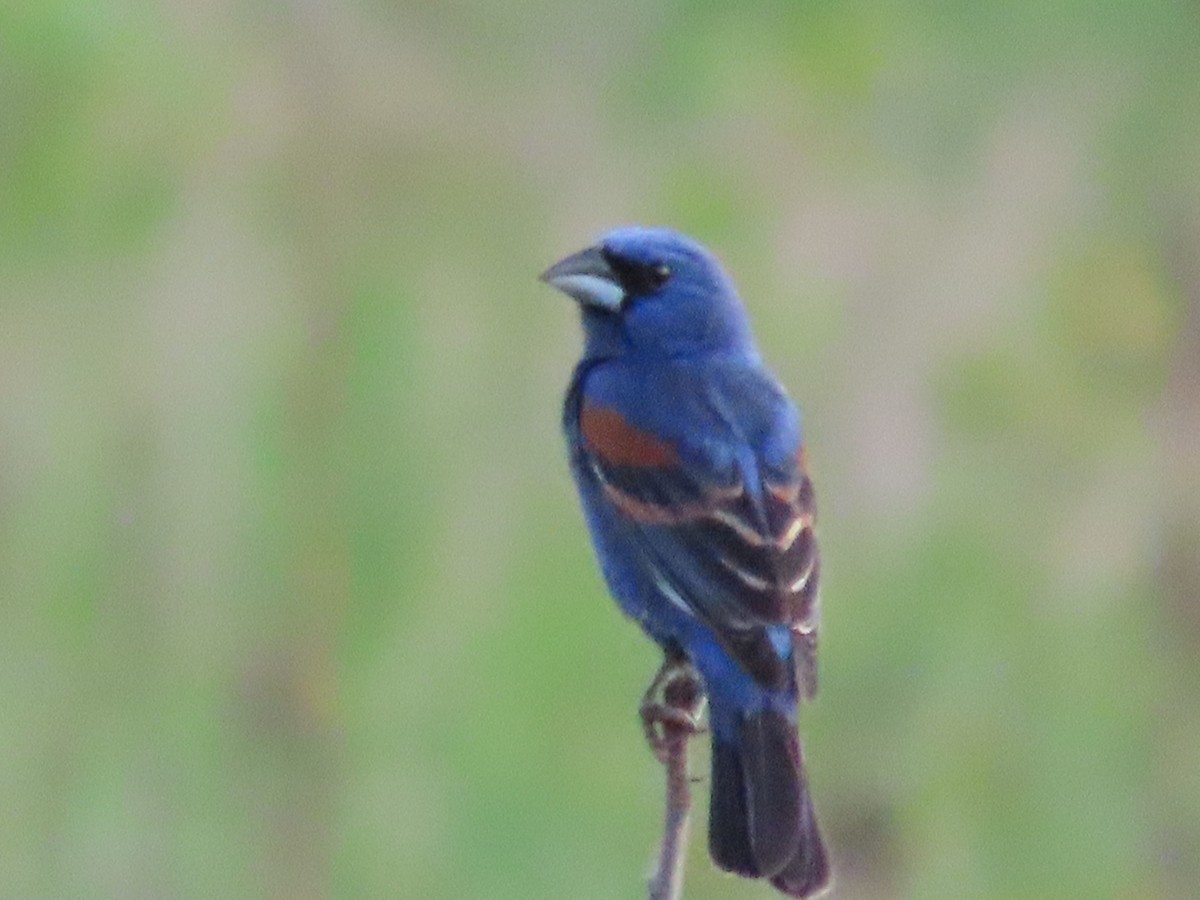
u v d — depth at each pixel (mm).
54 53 13008
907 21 13867
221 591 12828
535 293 13344
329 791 12562
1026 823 12695
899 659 12828
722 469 9586
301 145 13289
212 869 12539
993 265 13430
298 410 13047
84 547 12930
